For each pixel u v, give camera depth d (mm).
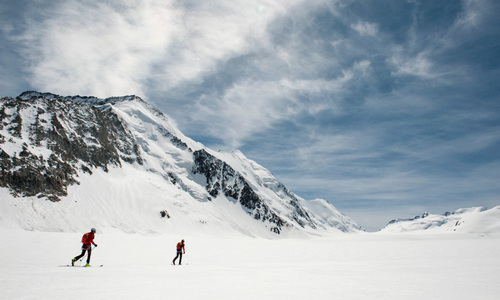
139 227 97000
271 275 17203
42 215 75562
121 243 38969
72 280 12289
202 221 129625
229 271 18766
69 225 77812
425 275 18297
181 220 120188
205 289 11656
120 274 15086
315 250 41219
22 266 17141
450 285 14516
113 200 103562
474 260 29500
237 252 37875
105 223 88188
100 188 105562
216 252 37062
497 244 45438
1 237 34906
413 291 12758
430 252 38938
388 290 12898
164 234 101062
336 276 17469
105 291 10242
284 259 32594
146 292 10438
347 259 33062
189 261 27188
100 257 26219
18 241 33094
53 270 15648
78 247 31609
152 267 19844
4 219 67375
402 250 40812
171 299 9508
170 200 131250
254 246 44500
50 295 9203
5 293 9156
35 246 30500
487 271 20406
